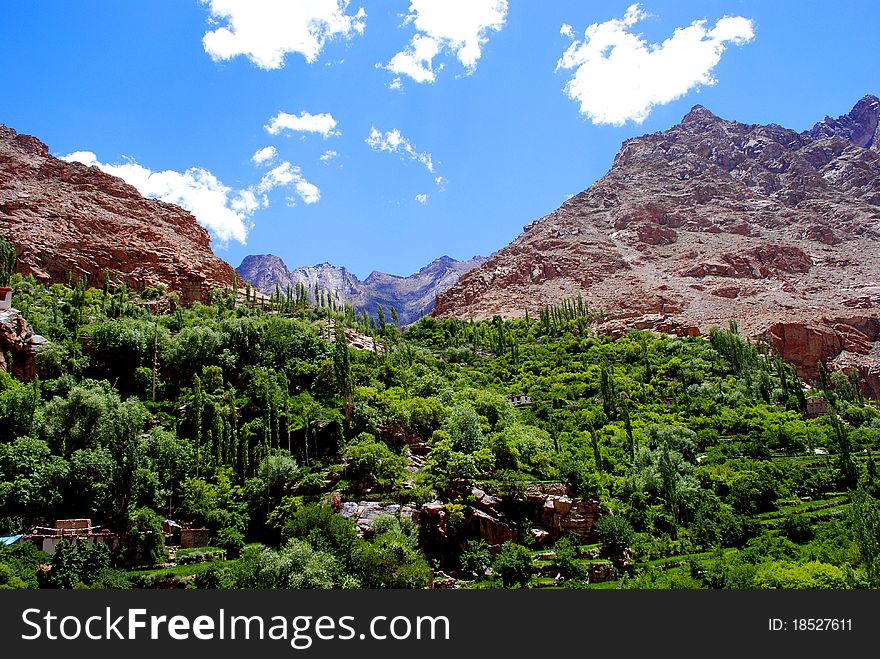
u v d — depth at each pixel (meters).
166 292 176.62
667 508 88.00
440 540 75.00
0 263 144.50
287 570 57.44
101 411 82.38
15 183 195.62
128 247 186.00
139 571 63.50
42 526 66.81
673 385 148.50
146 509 71.19
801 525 81.62
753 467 102.81
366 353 134.75
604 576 73.12
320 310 179.12
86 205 199.38
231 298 180.12
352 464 82.75
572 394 140.12
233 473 83.94
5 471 71.19
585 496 85.81
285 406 100.56
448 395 111.94
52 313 124.75
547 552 77.75
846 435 118.88
